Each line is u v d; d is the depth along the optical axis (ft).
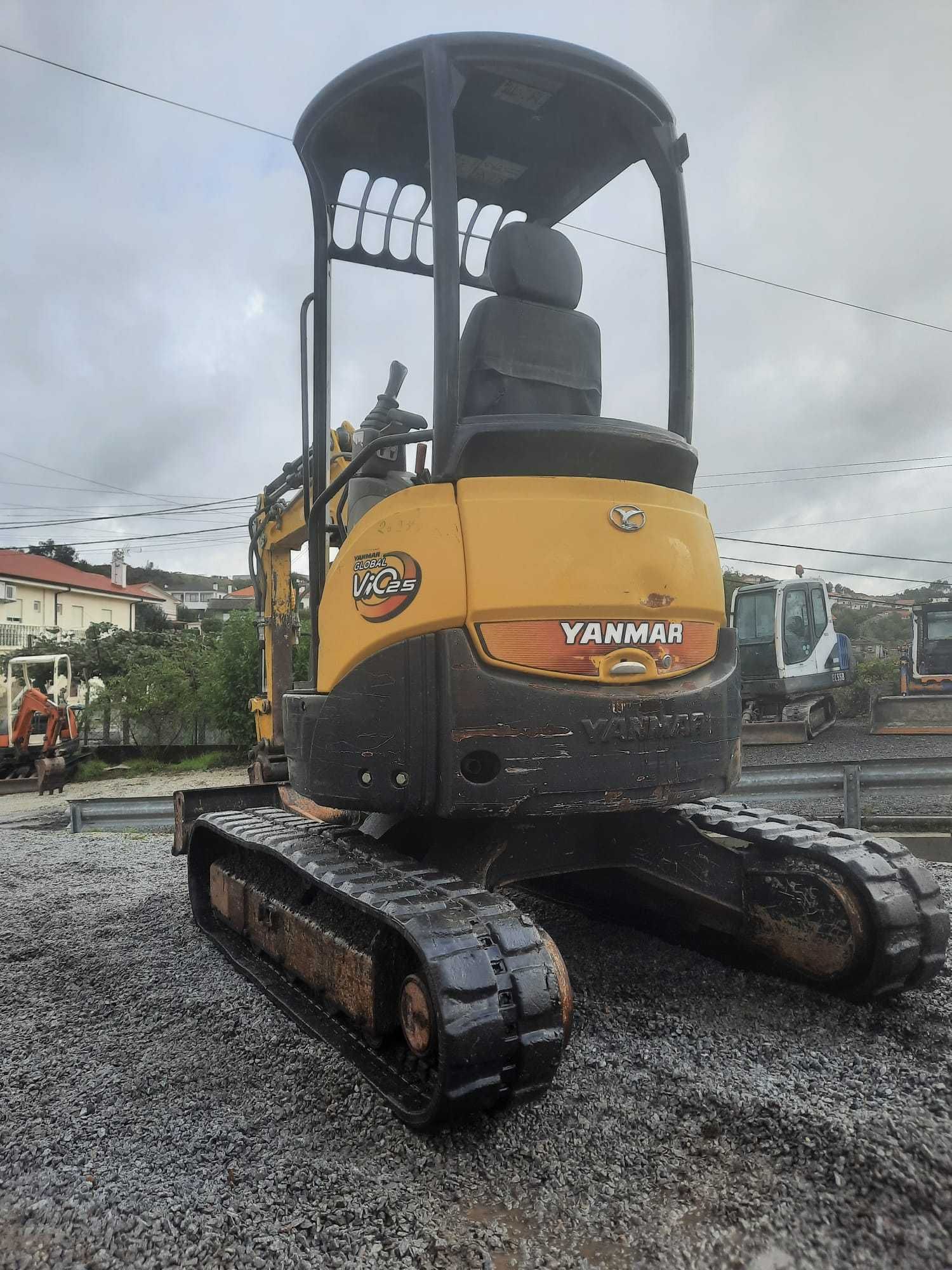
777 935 11.98
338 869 10.41
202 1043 11.40
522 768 9.42
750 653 52.70
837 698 64.69
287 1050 11.02
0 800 51.96
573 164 13.26
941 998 11.62
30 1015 12.64
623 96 11.05
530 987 8.29
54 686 66.33
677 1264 6.79
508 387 11.03
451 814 9.29
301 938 11.60
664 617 10.33
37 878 21.88
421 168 13.19
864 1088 9.12
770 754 42.01
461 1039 7.80
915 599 160.56
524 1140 8.56
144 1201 7.79
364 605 10.10
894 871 11.25
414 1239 7.19
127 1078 10.40
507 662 9.48
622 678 9.94
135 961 14.84
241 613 61.41
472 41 9.95
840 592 156.15
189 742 65.92
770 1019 11.23
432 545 9.59
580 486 10.01
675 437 10.91
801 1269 6.64
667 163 11.68
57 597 151.02
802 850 11.53
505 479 9.82
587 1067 10.02
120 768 62.59
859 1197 7.36
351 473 11.38
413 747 9.48
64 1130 9.16
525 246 11.22
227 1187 8.00
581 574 9.75
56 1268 7.02
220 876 15.15
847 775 22.74
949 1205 7.17
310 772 10.64
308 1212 7.56
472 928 8.59
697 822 13.15
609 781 9.75
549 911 16.24
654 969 13.15
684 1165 8.03
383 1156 8.46
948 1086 9.11
